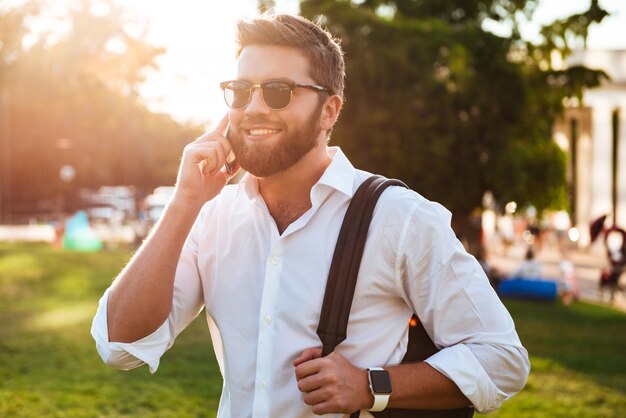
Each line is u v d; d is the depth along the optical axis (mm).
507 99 17297
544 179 19344
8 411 6188
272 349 1818
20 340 9359
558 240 29906
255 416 1814
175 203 1888
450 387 1758
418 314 1850
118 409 6375
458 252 1831
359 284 1802
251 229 1932
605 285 16578
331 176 1851
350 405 1707
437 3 21016
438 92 17203
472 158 17641
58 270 16219
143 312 1834
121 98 36375
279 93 1837
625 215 30797
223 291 1928
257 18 1903
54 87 36406
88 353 8648
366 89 17312
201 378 7605
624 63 30625
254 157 1861
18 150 38375
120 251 21156
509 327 1830
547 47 16938
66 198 39000
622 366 9031
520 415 6562
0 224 37125
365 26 17547
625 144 30969
